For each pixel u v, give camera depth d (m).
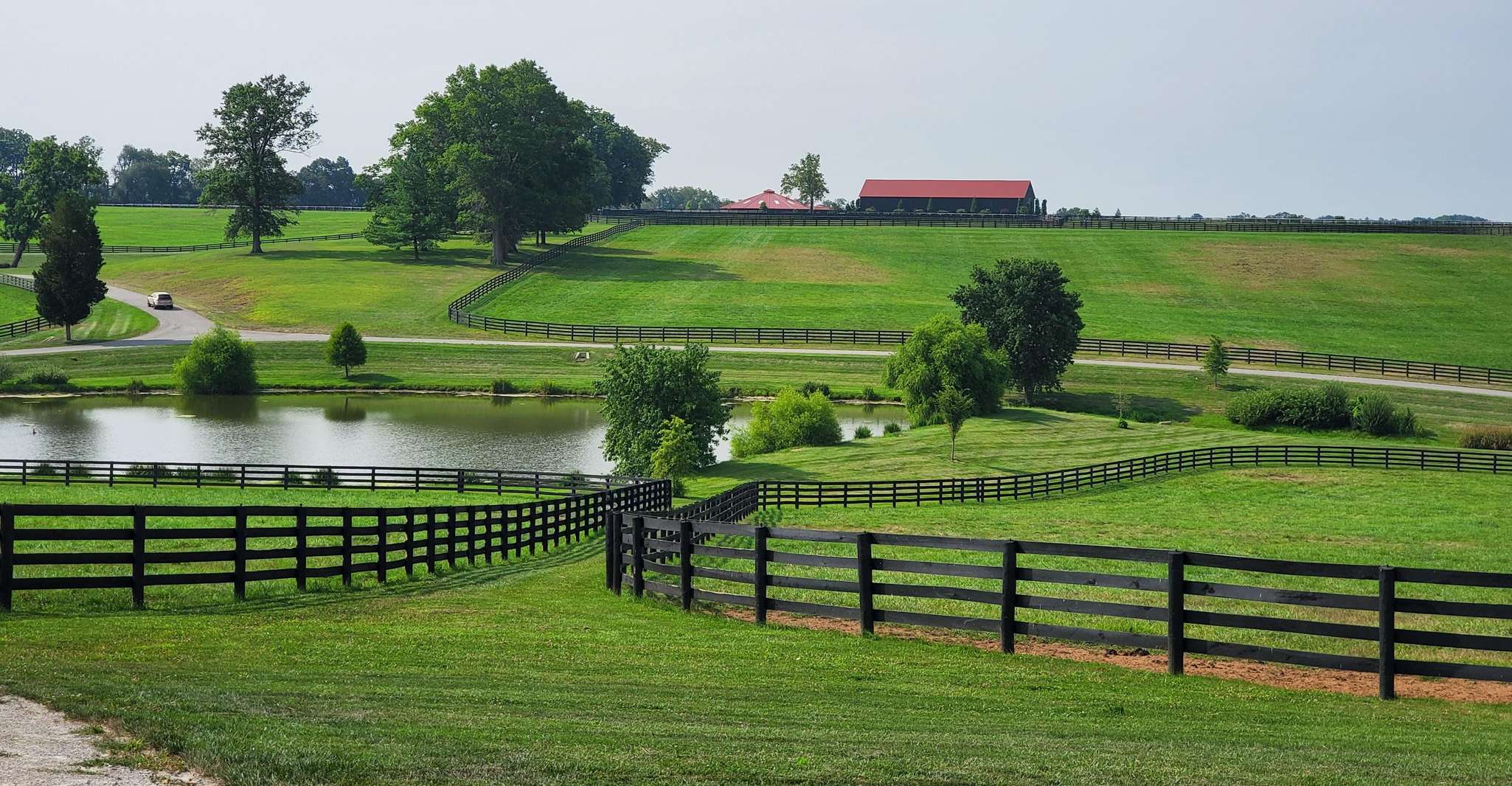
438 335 111.69
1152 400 91.50
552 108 142.25
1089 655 16.58
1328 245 152.12
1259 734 12.15
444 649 15.66
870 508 48.72
